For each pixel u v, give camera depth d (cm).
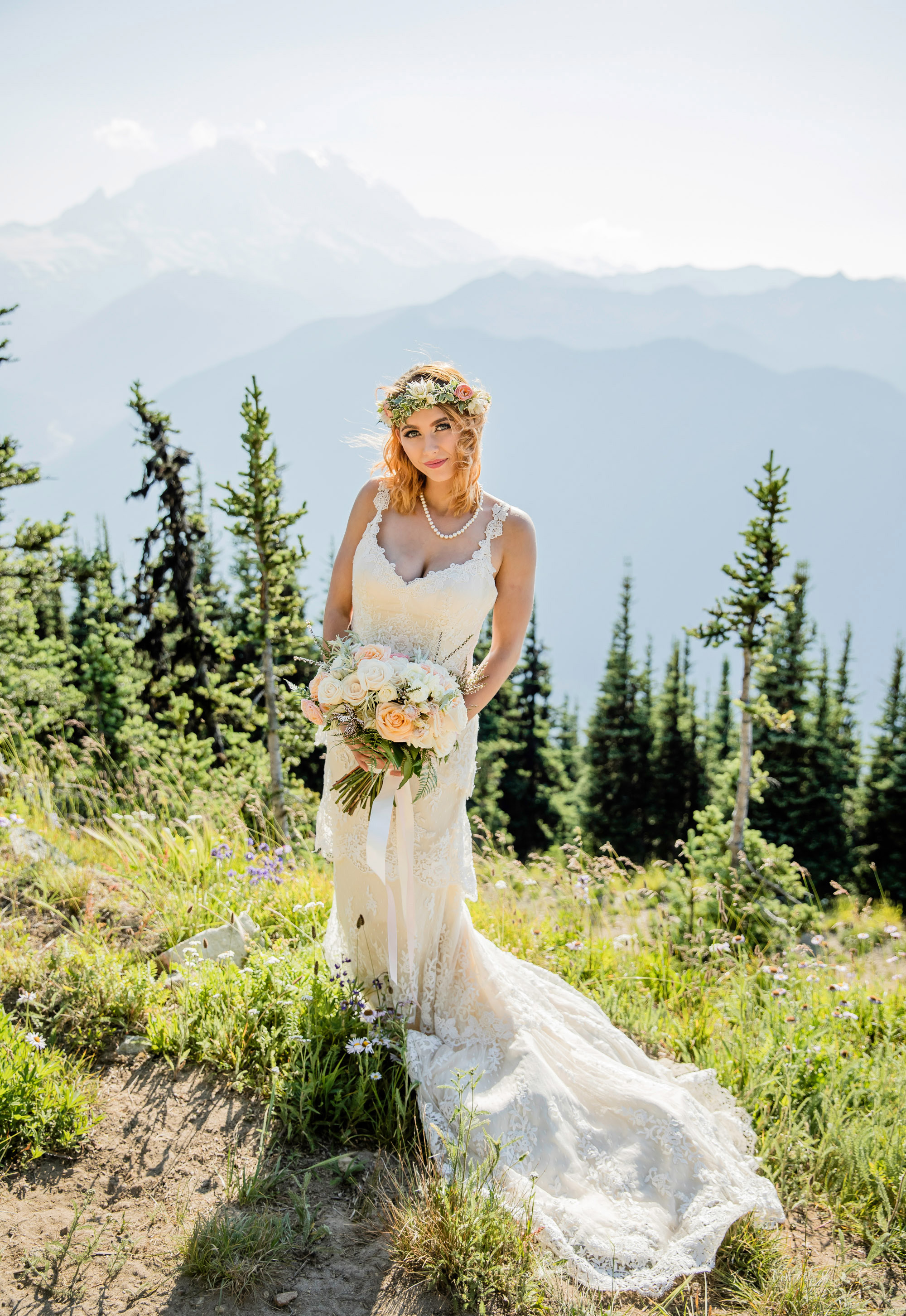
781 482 1259
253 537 1468
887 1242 312
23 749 732
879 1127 356
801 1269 297
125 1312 249
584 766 4400
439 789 378
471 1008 386
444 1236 278
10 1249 265
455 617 370
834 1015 448
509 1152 325
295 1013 367
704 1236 300
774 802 3303
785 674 3347
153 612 1927
